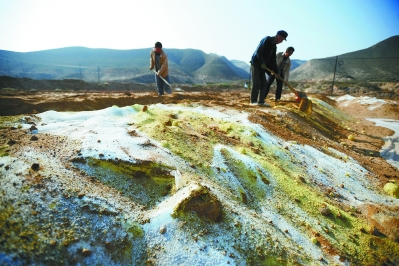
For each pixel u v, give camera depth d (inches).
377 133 310.3
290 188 118.5
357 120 399.5
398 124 368.8
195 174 102.6
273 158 144.4
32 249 57.7
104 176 87.0
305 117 263.7
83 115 144.3
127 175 90.9
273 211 103.0
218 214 83.2
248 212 95.0
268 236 84.7
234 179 111.6
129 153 98.4
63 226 64.9
